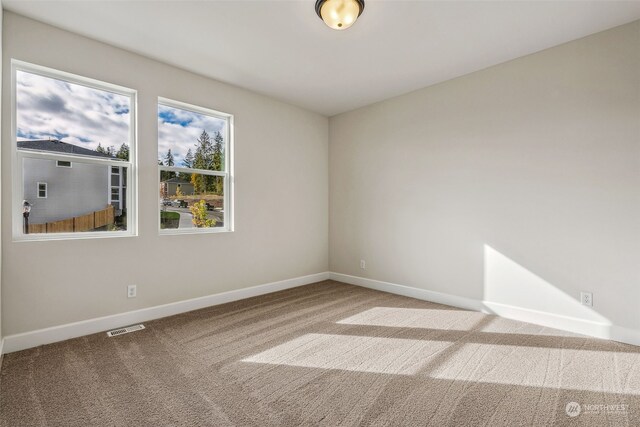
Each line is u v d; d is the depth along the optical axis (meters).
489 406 1.72
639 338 2.44
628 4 2.22
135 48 2.84
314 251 4.72
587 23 2.46
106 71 2.75
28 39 2.38
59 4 2.21
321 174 4.82
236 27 2.51
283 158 4.27
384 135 4.20
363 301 3.69
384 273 4.20
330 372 2.08
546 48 2.85
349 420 1.61
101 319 2.73
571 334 2.69
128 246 2.89
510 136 3.09
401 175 4.02
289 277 4.37
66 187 2.62
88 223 2.74
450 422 1.59
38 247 2.43
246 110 3.83
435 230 3.68
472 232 3.37
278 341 2.57
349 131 4.63
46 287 2.46
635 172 2.45
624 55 2.48
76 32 2.57
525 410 1.68
